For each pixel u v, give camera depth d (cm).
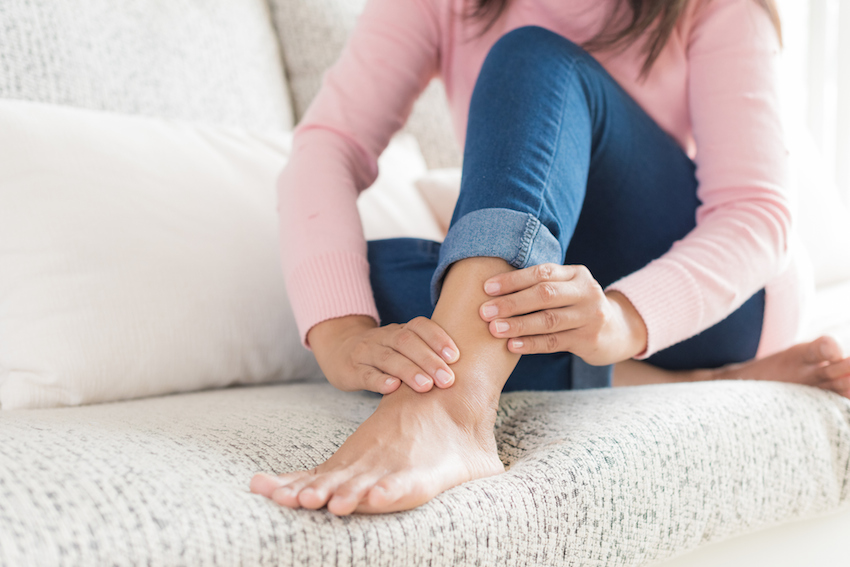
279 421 108
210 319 133
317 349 117
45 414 113
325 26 216
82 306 125
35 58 145
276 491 91
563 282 106
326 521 91
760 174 126
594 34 138
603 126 124
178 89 168
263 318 137
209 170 144
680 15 134
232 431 104
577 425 108
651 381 144
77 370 123
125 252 129
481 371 104
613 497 101
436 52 146
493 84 116
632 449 103
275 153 158
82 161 132
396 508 92
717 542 111
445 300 106
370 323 118
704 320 120
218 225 138
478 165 110
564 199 111
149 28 165
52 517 84
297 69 214
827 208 231
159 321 129
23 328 124
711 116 131
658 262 120
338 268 119
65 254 126
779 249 124
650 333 116
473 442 102
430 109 233
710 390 116
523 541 96
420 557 91
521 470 100
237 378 137
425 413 101
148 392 129
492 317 104
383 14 141
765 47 132
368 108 137
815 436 115
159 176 138
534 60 117
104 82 154
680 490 105
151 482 90
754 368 135
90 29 154
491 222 106
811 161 240
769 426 113
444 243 108
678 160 133
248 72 190
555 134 112
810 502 115
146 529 86
